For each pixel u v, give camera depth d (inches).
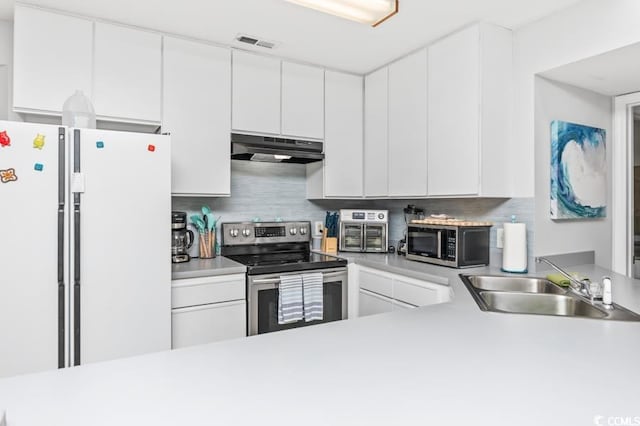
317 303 102.9
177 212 103.0
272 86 111.3
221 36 99.2
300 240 127.9
